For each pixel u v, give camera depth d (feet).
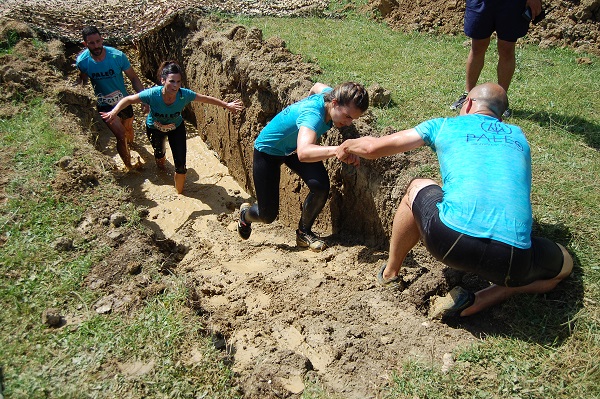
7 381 10.69
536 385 10.80
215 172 25.32
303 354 12.71
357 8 32.53
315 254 17.71
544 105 20.62
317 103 14.87
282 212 21.53
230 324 13.80
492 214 11.15
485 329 12.49
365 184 17.13
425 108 19.86
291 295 14.98
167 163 25.45
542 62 24.73
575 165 16.66
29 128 19.47
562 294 12.47
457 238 11.24
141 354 11.38
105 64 23.45
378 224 16.94
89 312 12.47
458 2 29.07
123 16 30.96
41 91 21.88
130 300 12.75
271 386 11.41
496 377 11.07
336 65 23.70
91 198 16.20
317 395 11.18
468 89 19.95
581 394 10.55
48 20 28.45
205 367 11.21
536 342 11.73
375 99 19.81
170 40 29.09
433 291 13.60
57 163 17.42
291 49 25.39
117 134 23.13
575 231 13.78
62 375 10.91
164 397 10.57
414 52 25.68
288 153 16.62
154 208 22.34
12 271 13.39
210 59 25.44
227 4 31.45
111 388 10.68
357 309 13.82
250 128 22.74
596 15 26.81
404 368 11.59
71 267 13.66
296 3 33.42
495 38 27.14
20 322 12.11
